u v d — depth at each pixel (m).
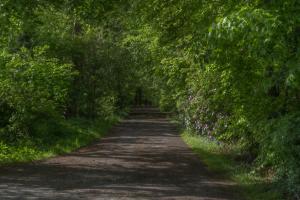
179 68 24.61
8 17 16.62
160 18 17.62
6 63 20.98
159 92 49.69
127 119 54.12
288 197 10.31
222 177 14.15
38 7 16.84
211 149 21.45
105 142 26.12
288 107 10.88
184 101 31.05
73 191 11.35
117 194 11.08
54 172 14.52
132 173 14.76
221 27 7.93
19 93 20.69
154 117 59.41
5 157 16.64
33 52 24.53
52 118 24.27
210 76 15.88
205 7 12.96
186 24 16.23
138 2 17.92
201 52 14.46
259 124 10.93
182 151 21.88
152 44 29.39
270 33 7.81
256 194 11.19
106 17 18.38
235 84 12.12
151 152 21.28
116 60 38.31
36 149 19.72
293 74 8.21
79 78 34.19
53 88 22.25
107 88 38.09
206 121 23.77
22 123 21.09
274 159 10.20
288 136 9.20
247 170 14.33
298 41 8.88
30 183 12.38
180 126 39.06
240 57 11.14
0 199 10.20
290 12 8.52
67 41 30.70
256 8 8.44
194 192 11.62
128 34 38.00
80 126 30.08
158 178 13.83
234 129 14.95
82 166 16.09
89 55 34.44
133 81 54.75
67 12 17.91
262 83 9.83
